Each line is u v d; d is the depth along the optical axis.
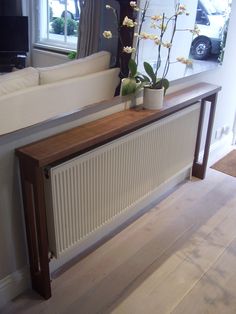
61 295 1.65
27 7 2.42
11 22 2.41
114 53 2.03
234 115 3.33
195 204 2.43
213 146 3.06
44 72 1.67
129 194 1.94
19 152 1.32
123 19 1.90
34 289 1.67
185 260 1.90
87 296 1.65
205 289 1.71
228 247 2.01
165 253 1.95
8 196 1.40
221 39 2.53
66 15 2.28
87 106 1.66
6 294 1.58
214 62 2.55
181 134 2.22
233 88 3.09
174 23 1.93
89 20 2.10
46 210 1.49
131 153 1.80
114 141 1.64
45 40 2.45
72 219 1.59
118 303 1.62
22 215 1.50
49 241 1.58
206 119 2.72
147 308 1.59
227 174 2.88
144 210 2.32
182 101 2.00
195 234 2.12
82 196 1.59
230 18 2.54
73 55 2.27
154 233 2.11
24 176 1.37
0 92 1.49
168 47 1.81
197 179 2.77
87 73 1.87
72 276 1.76
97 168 1.61
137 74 1.81
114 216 1.89
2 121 1.46
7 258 1.52
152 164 2.04
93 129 1.55
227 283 1.75
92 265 1.84
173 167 2.30
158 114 1.80
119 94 1.86
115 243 2.01
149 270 1.82
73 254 1.88
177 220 2.24
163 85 1.82
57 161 1.42
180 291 1.69
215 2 2.29
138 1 1.83
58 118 1.50
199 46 2.30
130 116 1.72
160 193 2.49
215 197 2.53
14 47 2.45
